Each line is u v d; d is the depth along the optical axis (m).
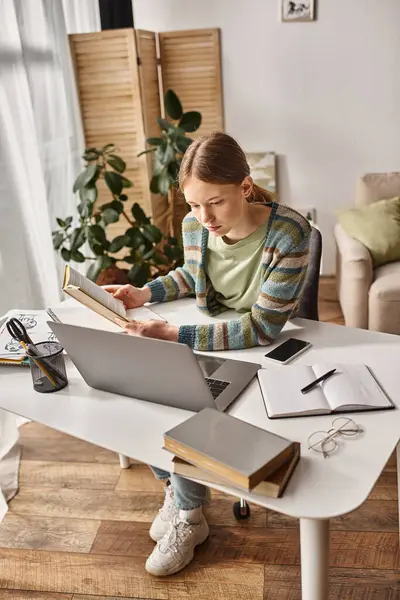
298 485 1.01
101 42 3.17
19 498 2.01
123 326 1.48
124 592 1.63
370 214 3.20
